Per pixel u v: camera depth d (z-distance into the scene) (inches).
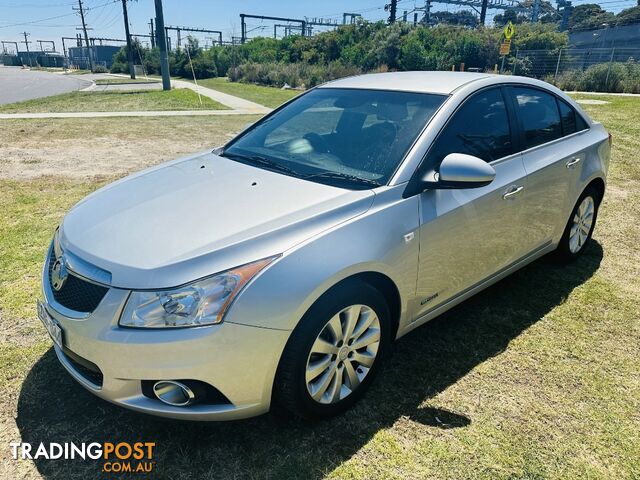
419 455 91.6
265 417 100.4
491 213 121.4
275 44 2117.4
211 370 81.0
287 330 84.3
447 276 115.3
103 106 717.9
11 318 132.3
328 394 96.7
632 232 204.1
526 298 149.6
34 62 4665.4
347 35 1752.0
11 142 390.0
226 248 84.7
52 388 107.1
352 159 112.9
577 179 154.3
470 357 120.9
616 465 90.8
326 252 88.7
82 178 278.2
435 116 114.4
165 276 81.4
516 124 133.9
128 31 1867.6
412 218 102.6
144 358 80.2
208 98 853.2
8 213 214.2
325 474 87.4
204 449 92.5
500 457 91.7
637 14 2235.5
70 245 94.4
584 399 107.5
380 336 102.7
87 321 83.8
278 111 148.4
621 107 600.1
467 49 1424.7
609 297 150.6
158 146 384.5
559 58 1160.2
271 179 109.6
